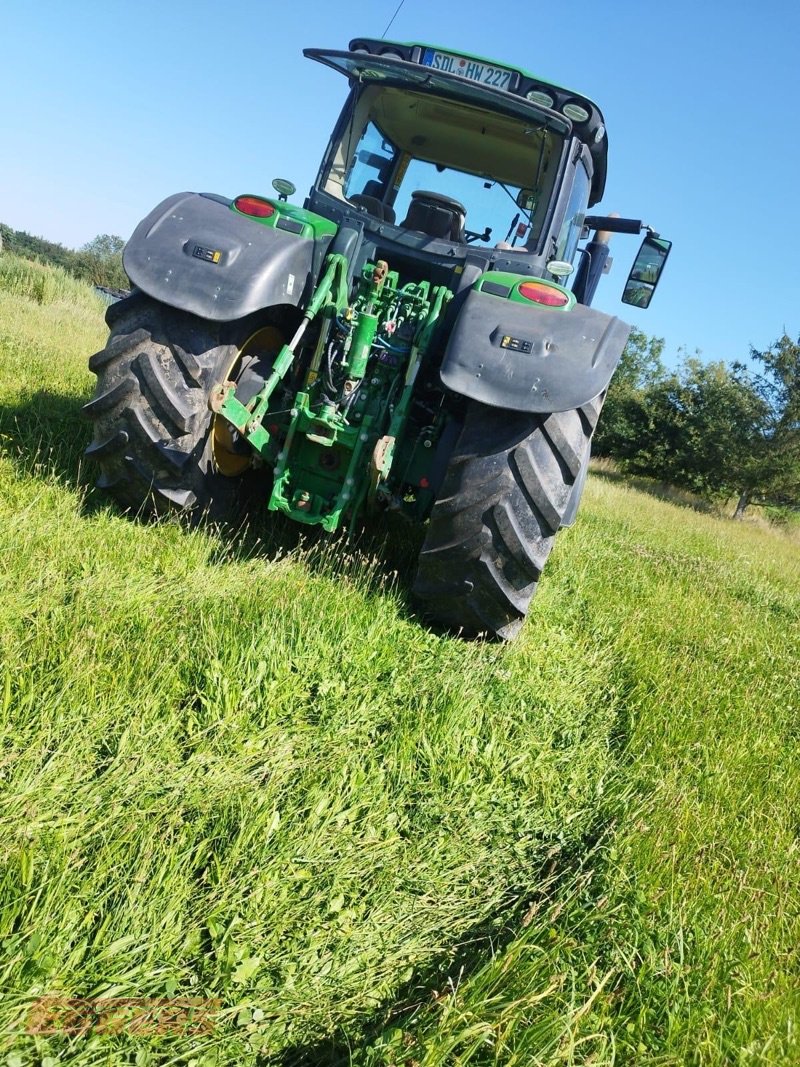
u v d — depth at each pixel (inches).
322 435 150.1
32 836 76.4
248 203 153.3
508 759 119.6
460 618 151.7
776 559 560.4
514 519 139.5
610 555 307.3
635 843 103.2
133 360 143.9
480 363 136.6
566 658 167.3
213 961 72.6
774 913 96.5
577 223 187.6
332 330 153.4
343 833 91.9
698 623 233.9
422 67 157.0
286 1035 69.2
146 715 97.0
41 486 153.9
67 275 580.1
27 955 65.0
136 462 146.8
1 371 244.1
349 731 110.2
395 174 189.3
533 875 96.9
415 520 164.9
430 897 88.5
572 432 141.3
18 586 116.5
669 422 1211.9
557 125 163.9
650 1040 75.1
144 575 133.3
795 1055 75.6
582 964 81.0
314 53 165.9
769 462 1085.1
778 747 152.1
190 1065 63.3
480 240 181.9
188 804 87.1
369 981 76.2
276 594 136.3
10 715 90.8
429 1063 64.6
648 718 146.3
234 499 163.8
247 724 103.8
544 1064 66.7
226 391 136.5
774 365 1114.1
